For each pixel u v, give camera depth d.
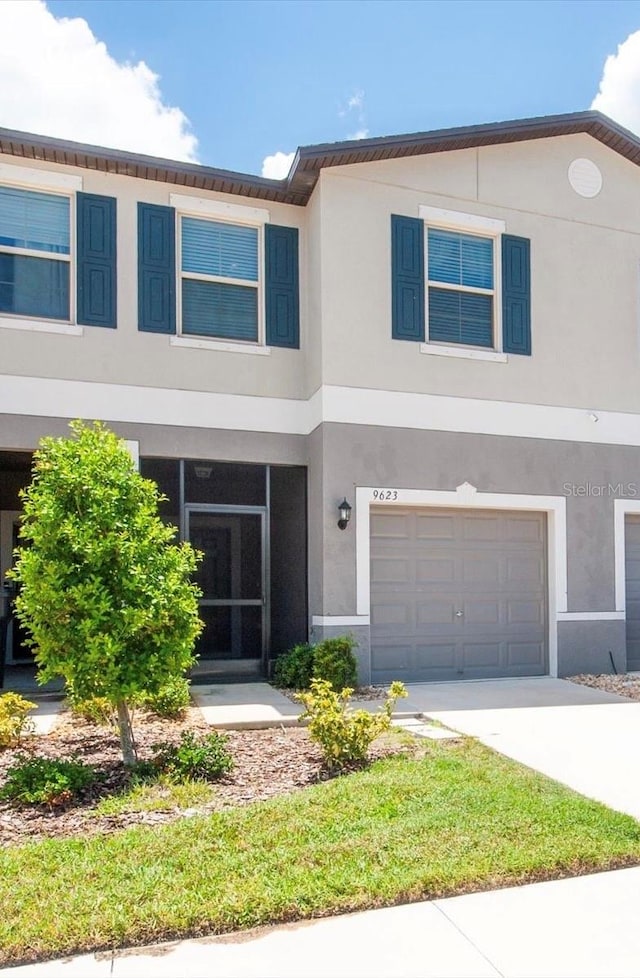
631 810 5.10
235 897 3.67
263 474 11.32
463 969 3.25
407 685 10.45
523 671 11.28
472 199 11.33
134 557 5.75
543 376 11.49
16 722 6.88
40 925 3.42
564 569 11.38
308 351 11.02
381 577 10.65
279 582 11.70
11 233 10.02
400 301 10.79
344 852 4.20
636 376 12.10
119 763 6.24
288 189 10.87
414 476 10.62
